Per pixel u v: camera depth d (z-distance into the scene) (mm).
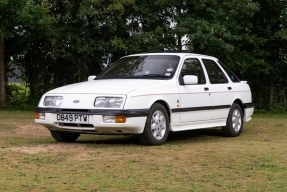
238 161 7254
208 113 10219
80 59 19922
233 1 18688
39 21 17922
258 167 6863
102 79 9758
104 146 8742
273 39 19766
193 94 9781
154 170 6609
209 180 6062
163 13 19688
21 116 16094
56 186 5695
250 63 19484
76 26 20016
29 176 6230
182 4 19047
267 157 7594
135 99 8508
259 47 20359
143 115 8586
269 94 20703
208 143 9516
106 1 18922
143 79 9406
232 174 6422
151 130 8789
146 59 10070
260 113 19422
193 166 6895
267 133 11688
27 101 20516
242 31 19703
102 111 8391
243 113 11492
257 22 20312
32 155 7609
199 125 10070
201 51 18969
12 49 20266
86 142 9523
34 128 12461
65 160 7250
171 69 9648
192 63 10172
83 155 7668
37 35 19406
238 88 11242
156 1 18641
